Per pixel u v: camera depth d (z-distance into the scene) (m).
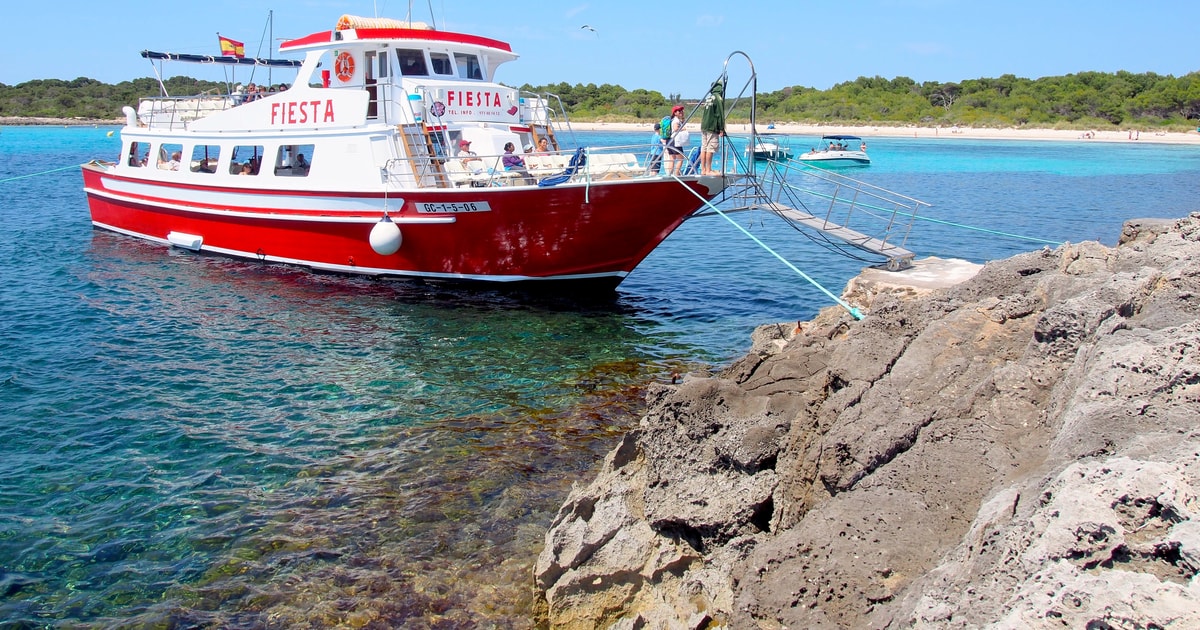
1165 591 2.75
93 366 12.01
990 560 3.47
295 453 9.11
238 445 9.33
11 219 25.72
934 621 3.27
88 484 8.35
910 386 5.70
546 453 9.07
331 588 6.52
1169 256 6.69
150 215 20.77
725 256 21.66
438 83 16.75
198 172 19.28
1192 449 3.48
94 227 23.66
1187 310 5.11
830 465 5.08
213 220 19.12
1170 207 32.75
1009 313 6.29
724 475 5.96
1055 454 4.08
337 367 12.13
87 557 7.05
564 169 15.40
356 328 14.13
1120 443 3.86
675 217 15.16
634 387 11.38
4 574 6.79
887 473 4.77
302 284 17.03
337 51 17.17
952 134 93.88
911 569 4.07
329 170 16.80
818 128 99.62
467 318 14.80
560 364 12.41
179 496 8.10
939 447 4.86
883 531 4.31
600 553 5.95
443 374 11.88
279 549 7.12
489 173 15.59
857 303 11.26
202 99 21.45
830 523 4.44
